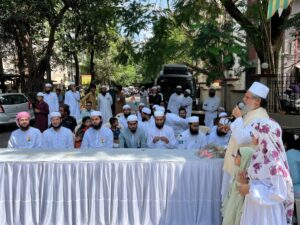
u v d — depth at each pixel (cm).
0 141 1305
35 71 2216
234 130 395
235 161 395
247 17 1180
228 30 938
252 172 350
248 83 1722
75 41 2566
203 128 800
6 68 3003
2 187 453
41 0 1966
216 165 453
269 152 340
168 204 453
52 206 455
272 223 347
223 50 896
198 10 1066
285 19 1165
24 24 2050
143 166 450
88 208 453
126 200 452
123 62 1176
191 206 456
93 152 501
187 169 452
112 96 1461
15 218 455
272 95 1134
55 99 1328
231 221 401
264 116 385
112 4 1321
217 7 1117
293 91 1131
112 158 459
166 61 1126
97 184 451
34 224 456
